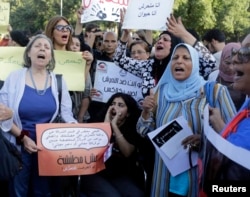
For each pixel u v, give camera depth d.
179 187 2.92
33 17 30.55
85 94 4.27
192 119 2.87
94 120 4.09
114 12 5.12
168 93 3.05
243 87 1.83
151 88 3.77
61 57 4.04
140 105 4.11
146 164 3.50
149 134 2.93
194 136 2.82
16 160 2.83
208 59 3.52
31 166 3.24
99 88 4.32
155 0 3.90
